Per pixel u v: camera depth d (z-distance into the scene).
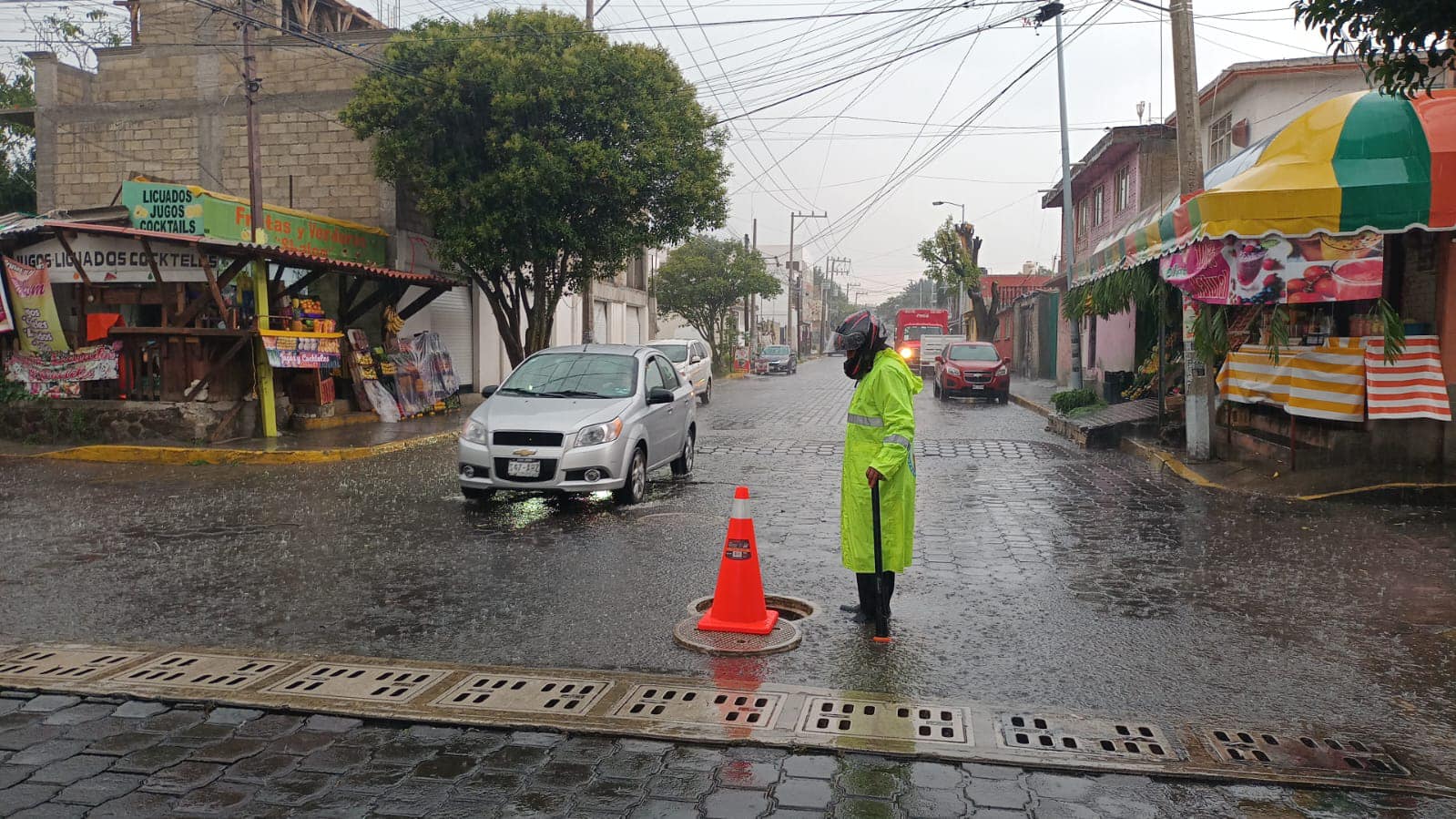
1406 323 9.54
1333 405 9.82
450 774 3.70
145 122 21.66
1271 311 10.82
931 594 6.41
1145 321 17.58
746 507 5.59
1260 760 3.87
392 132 19.33
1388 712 4.40
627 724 4.13
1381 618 5.84
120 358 14.38
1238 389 11.47
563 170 18.61
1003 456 13.90
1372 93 9.75
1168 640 5.43
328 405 16.77
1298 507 9.33
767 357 47.25
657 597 6.27
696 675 4.82
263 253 14.02
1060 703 4.48
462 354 24.31
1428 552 7.44
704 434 17.02
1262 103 19.95
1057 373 34.41
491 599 6.21
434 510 9.38
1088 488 10.85
